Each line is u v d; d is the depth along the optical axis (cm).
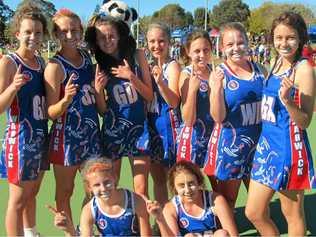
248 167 266
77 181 378
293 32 223
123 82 277
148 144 286
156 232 275
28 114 253
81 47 277
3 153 257
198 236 248
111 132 282
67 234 242
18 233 260
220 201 253
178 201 255
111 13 301
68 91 252
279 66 234
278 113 230
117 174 287
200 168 274
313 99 223
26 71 253
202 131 279
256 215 243
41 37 255
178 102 285
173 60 293
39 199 347
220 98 254
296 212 238
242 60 259
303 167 228
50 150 270
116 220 243
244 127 261
